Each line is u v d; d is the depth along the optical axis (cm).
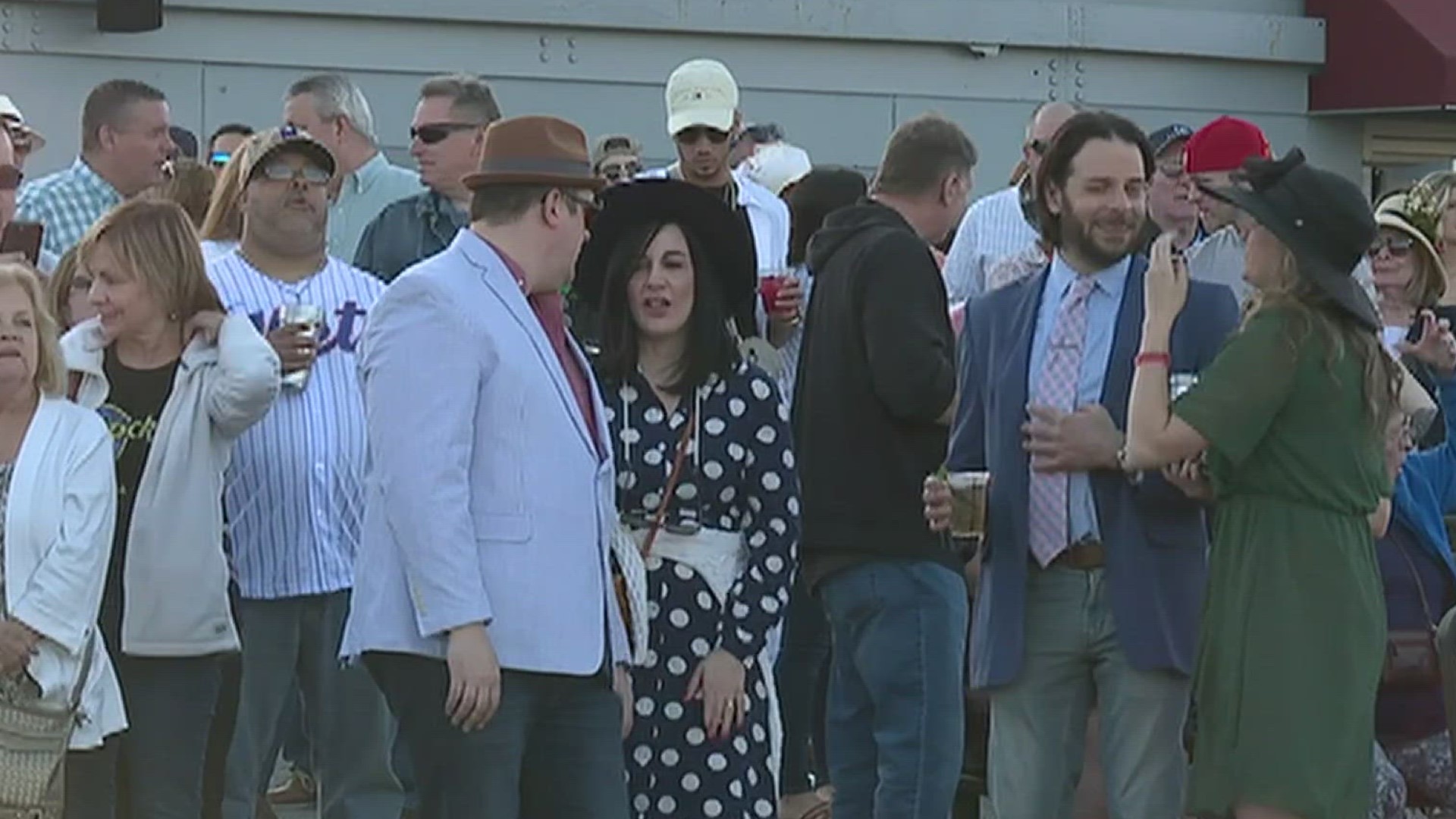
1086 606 2366
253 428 2692
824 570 2638
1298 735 2150
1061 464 2322
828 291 2650
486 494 2042
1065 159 2398
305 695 2766
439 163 3256
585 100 4809
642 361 2338
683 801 2308
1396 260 3052
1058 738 2403
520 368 2062
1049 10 5209
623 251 2306
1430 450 2783
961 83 5156
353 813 2769
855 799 2711
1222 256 3083
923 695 2592
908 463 2603
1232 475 2206
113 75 4422
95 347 2491
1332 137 5625
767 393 2356
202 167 3281
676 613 2308
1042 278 2447
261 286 2753
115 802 2525
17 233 2944
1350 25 5541
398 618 2034
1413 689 2620
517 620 2031
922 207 2767
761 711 2355
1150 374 2211
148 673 2488
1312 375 2167
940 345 2575
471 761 2038
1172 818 2352
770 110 4991
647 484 2317
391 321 2052
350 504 2744
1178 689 2342
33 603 2344
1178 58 5388
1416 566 2659
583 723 2117
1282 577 2169
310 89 3628
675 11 4862
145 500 2475
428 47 4672
